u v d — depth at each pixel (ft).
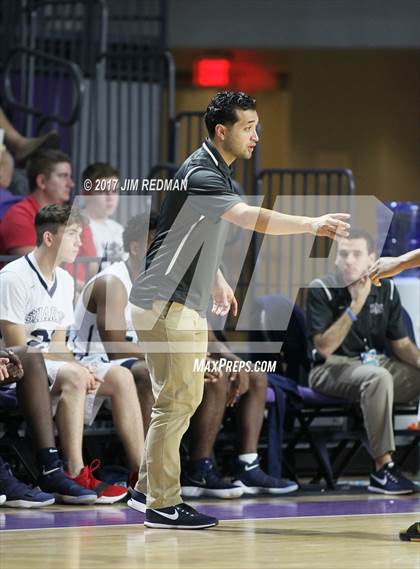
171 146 63.93
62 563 27.48
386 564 27.40
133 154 66.74
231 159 32.78
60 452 42.29
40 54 58.29
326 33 81.61
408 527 33.68
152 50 69.51
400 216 53.93
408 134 93.04
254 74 92.68
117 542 30.81
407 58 92.32
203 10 81.41
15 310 39.99
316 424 51.29
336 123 93.56
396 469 44.29
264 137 94.63
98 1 65.57
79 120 59.93
